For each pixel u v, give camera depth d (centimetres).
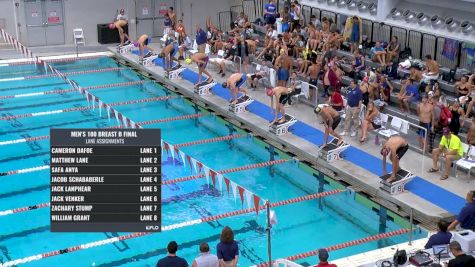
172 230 1373
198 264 916
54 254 1267
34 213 1455
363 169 1580
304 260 1239
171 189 1566
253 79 2225
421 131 1662
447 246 1017
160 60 2677
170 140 1906
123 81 2508
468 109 1695
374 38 2397
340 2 2466
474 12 2045
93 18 3062
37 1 2936
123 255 1277
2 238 1345
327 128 1641
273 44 2364
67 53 2892
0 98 2250
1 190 1569
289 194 1558
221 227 1384
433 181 1502
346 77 2086
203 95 2188
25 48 2727
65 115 2095
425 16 2167
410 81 1848
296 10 2611
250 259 1256
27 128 1978
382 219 1445
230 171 1684
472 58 1998
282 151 1777
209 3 3272
